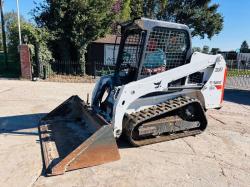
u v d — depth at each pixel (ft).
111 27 55.21
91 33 52.08
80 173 12.46
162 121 16.31
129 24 16.12
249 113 25.91
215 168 13.50
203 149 15.81
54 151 14.21
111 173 12.57
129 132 14.80
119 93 14.83
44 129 17.33
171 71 16.08
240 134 18.92
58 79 46.93
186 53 16.87
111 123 14.88
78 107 18.98
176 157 14.55
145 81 15.31
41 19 52.60
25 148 14.94
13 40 55.21
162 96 16.51
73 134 16.49
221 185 11.94
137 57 16.01
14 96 29.58
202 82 18.01
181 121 17.07
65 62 52.70
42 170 12.60
